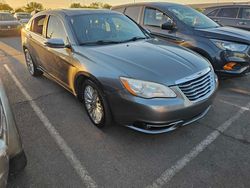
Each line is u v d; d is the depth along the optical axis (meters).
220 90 4.37
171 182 2.24
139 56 2.84
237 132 3.01
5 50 8.62
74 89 3.43
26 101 3.97
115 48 3.13
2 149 1.62
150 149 2.70
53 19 3.96
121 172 2.37
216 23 5.15
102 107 2.84
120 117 2.65
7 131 1.87
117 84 2.55
